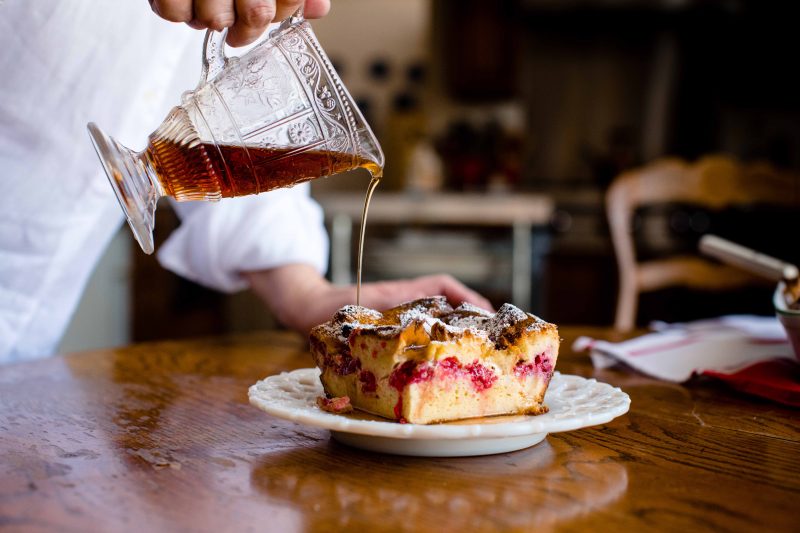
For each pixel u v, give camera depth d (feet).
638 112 10.16
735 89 9.91
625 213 3.99
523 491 1.44
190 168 1.81
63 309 2.99
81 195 2.75
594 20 10.07
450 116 10.75
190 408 1.94
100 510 1.36
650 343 2.57
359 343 1.70
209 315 7.60
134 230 1.80
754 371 2.16
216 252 2.90
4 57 2.50
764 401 2.05
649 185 4.02
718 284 4.00
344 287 2.72
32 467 1.55
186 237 2.98
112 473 1.52
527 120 10.39
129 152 1.81
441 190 10.02
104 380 2.23
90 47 2.55
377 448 1.62
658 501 1.40
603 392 1.83
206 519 1.33
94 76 2.58
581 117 10.27
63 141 2.64
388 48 10.71
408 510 1.36
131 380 2.23
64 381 2.21
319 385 1.92
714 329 2.79
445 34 10.63
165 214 6.82
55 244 2.79
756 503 1.40
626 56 10.11
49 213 2.74
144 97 2.71
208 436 1.73
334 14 10.72
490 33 10.10
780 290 2.36
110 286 6.49
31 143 2.62
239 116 1.79
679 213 8.70
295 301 2.77
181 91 2.84
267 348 2.72
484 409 1.69
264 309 7.73
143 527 1.30
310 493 1.43
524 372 1.72
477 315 1.84
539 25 10.19
